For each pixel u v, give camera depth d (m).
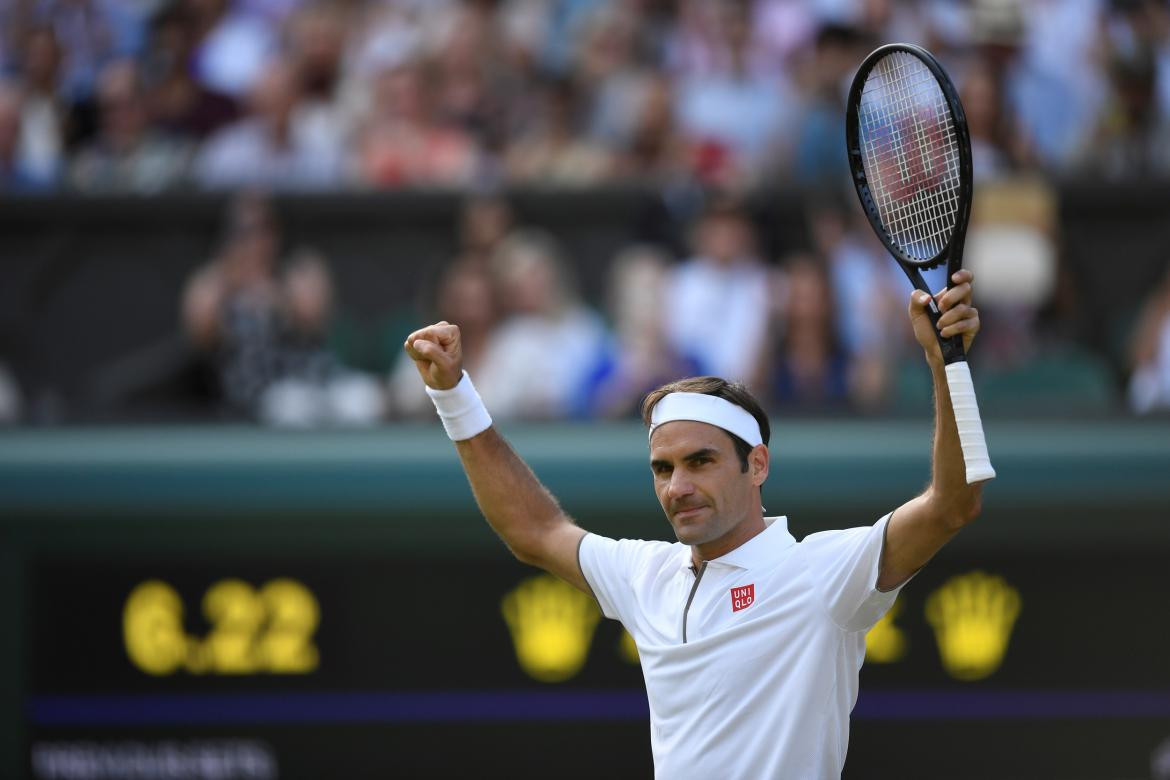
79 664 25.31
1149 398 27.38
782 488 24.91
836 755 11.76
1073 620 24.97
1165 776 24.83
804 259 28.36
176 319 28.73
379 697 25.16
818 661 11.63
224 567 25.36
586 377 27.70
